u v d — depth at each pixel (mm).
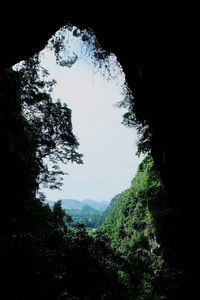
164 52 10242
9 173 19516
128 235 63656
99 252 13758
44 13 11742
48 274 8609
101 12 12297
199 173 9852
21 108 25797
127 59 13070
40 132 29719
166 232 29562
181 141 10430
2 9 10531
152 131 12992
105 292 10945
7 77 21922
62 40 18031
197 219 11031
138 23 11055
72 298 8500
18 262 8242
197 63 8891
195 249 12734
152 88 11516
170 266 26000
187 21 8922
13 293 7156
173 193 12680
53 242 12141
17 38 11609
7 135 20109
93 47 17641
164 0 9492
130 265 17609
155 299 18953
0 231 11250
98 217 138250
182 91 9750
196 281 17828
